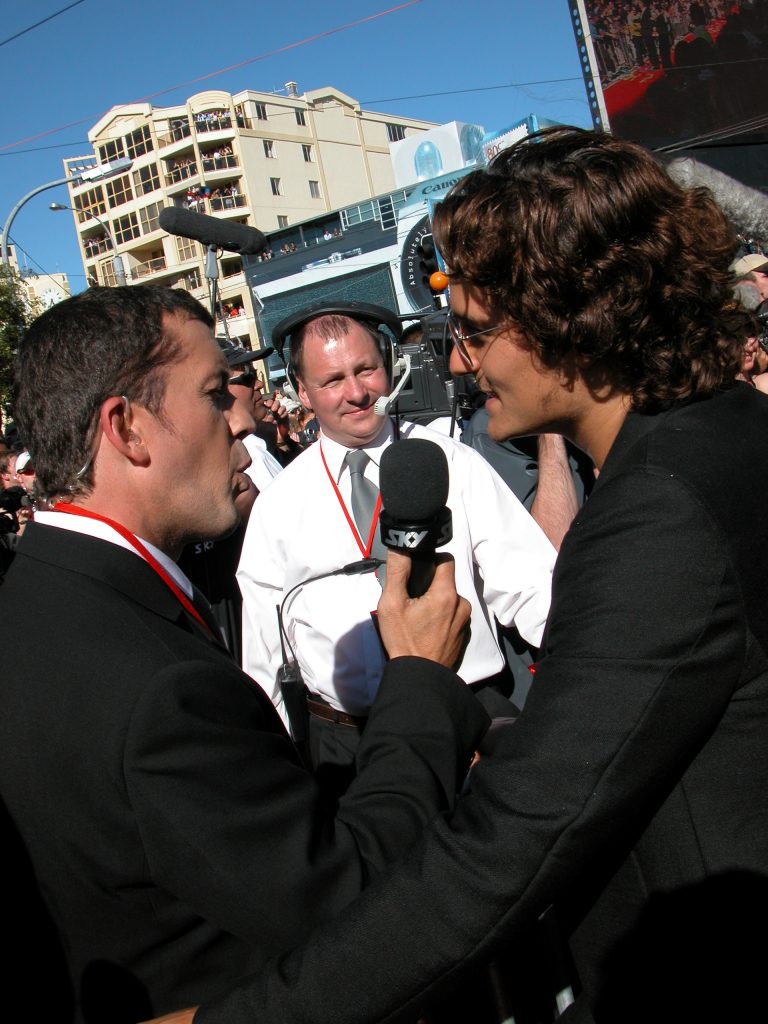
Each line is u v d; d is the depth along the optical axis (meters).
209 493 1.13
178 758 0.87
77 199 48.41
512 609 1.98
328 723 2.14
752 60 8.95
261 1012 0.81
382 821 0.98
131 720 0.87
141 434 1.06
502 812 0.78
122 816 0.89
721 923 0.84
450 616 1.19
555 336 0.89
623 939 0.92
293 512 2.19
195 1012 0.85
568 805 0.76
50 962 0.99
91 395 1.04
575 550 0.84
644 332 0.87
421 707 1.09
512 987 1.13
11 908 0.98
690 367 0.88
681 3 8.70
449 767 1.06
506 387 0.98
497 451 2.57
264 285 25.39
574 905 0.97
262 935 0.88
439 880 0.79
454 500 2.00
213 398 1.13
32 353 1.07
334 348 2.10
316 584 2.12
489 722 1.18
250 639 2.31
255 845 0.88
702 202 0.92
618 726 0.76
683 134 8.84
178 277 45.06
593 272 0.85
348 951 0.79
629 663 0.76
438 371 3.03
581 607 0.80
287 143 45.53
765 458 0.85
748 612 0.79
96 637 0.93
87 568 0.99
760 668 0.80
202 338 1.12
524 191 0.88
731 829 0.82
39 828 0.93
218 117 43.34
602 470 0.90
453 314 1.02
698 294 0.87
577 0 8.88
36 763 0.91
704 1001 0.86
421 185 23.33
